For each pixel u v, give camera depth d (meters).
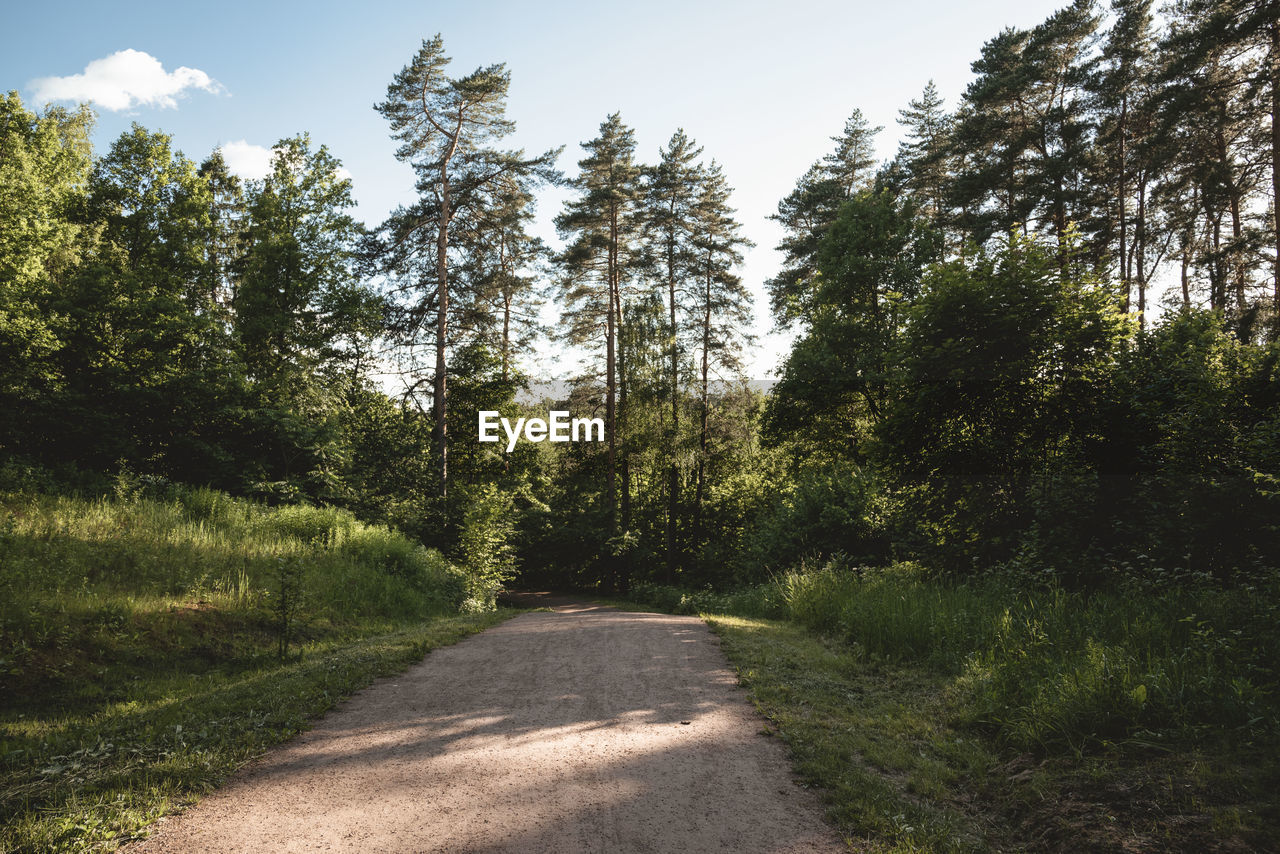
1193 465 8.76
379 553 16.31
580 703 6.64
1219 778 3.89
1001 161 24.78
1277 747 4.14
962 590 10.15
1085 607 8.16
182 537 12.63
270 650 9.12
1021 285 12.09
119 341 20.66
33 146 25.89
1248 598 6.72
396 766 4.89
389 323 27.42
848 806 4.15
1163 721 4.69
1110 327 11.77
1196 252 24.19
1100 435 11.12
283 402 24.55
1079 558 9.92
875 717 5.98
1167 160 21.64
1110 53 23.05
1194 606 7.08
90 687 6.84
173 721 5.89
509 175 26.36
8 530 10.38
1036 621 7.34
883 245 24.66
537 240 31.14
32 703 6.33
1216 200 21.52
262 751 5.17
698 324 34.19
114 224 27.78
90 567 9.98
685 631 11.50
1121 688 4.99
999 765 4.77
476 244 27.62
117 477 16.22
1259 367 9.54
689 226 33.88
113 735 5.55
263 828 3.88
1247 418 8.90
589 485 35.00
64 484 15.32
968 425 12.81
